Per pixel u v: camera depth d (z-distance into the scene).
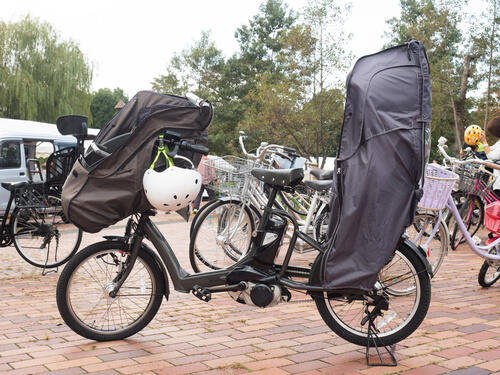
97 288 3.44
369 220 2.82
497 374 2.83
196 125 3.32
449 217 6.98
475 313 4.09
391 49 3.01
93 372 2.84
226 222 5.15
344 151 2.93
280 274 3.14
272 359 3.07
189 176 3.17
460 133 21.19
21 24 26.03
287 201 5.37
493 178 6.82
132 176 3.20
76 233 5.96
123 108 3.28
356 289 2.92
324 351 3.21
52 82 26.27
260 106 23.28
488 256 4.61
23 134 11.43
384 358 3.08
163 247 3.37
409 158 2.83
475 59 20.67
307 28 19.55
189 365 2.96
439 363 3.00
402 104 2.86
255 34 44.03
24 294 4.83
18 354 3.12
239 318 3.96
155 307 3.42
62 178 5.77
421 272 3.08
